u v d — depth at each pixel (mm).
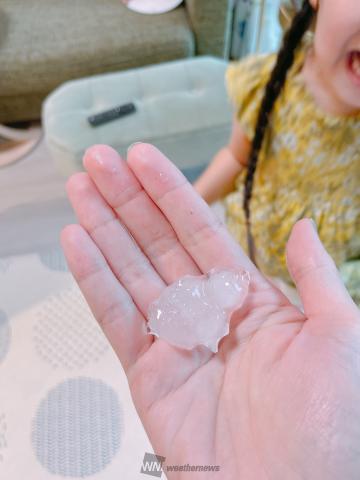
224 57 429
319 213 223
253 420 136
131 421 257
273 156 233
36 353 282
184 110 329
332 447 122
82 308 299
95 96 341
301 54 203
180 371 153
